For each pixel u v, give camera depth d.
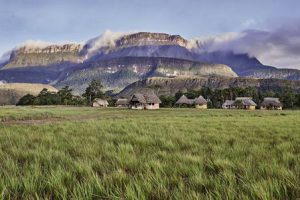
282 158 8.88
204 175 7.00
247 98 177.62
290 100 174.12
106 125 24.86
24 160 9.31
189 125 26.11
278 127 23.31
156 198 5.68
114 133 18.28
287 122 30.78
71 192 5.82
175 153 9.84
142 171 7.47
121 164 8.17
